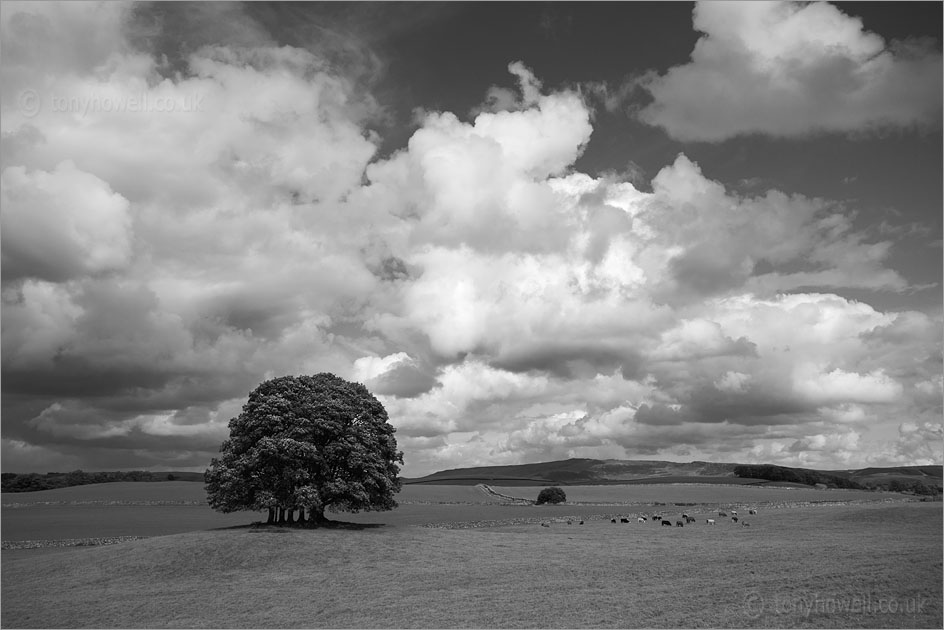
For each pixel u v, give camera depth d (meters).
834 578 42.91
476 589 46.22
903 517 81.12
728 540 69.69
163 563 57.22
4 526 101.38
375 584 49.06
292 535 66.88
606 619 36.91
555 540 72.00
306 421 77.44
